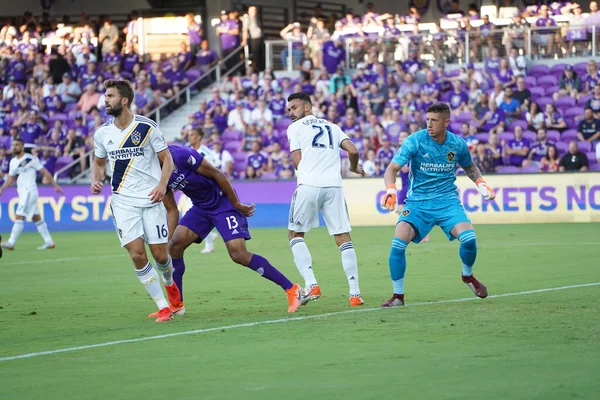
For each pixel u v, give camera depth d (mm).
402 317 19172
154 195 19281
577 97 57375
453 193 21297
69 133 62156
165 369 14508
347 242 21859
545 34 60750
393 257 21047
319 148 21906
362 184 54000
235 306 22297
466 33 61281
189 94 64625
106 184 57531
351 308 21047
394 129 56875
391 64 62281
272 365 14531
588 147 54000
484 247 37594
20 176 43500
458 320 18500
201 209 20859
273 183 54750
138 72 67312
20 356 16016
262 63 67500
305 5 76938
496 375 13320
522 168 53469
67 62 68562
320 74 61406
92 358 15633
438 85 59188
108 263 35969
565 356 14562
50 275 31812
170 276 20547
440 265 31156
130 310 22266
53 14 79500
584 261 30969
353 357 14961
